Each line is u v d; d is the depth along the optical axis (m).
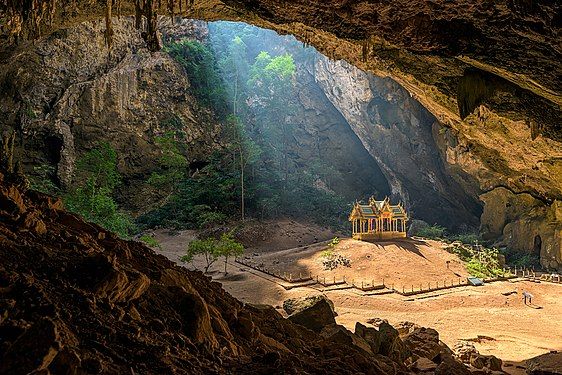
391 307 24.45
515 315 23.73
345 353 8.09
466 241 40.44
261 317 8.95
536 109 14.07
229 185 45.34
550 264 33.53
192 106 48.69
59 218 7.50
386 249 33.28
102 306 4.66
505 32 9.71
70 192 36.28
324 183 53.66
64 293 4.47
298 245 40.59
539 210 35.59
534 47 10.04
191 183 46.38
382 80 42.84
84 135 41.59
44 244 5.46
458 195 45.38
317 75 51.25
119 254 6.96
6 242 4.89
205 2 16.89
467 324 21.89
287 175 50.88
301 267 31.45
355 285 27.77
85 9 17.28
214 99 50.50
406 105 42.69
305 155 54.38
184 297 5.97
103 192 31.92
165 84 46.62
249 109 53.41
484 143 29.11
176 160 44.50
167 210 44.44
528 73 11.38
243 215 44.12
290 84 53.66
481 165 36.41
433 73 16.62
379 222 36.94
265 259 34.53
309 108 54.06
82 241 6.26
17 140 38.56
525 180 33.41
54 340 3.01
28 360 2.88
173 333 5.20
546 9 8.15
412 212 49.50
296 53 54.09
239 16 18.58
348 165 54.91
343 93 47.84
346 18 10.12
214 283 9.64
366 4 9.52
